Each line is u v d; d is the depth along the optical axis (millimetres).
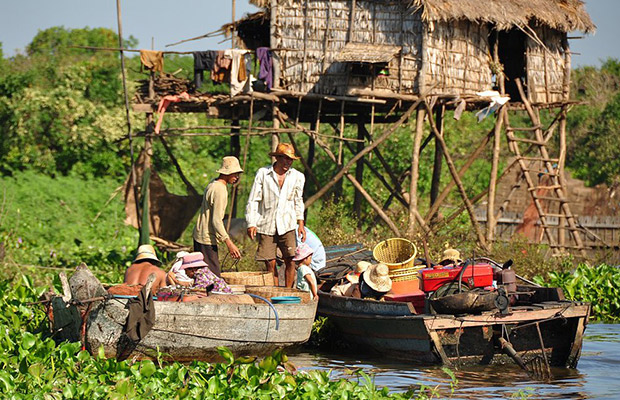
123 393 17297
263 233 28906
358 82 41719
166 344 22500
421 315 23625
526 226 58844
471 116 80188
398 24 42094
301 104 45594
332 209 41656
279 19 42062
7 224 51625
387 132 41469
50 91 71938
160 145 71875
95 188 66375
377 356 26219
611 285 36562
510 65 50188
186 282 25031
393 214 47188
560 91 47781
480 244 41031
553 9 45156
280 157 28844
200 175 72375
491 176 44000
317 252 31094
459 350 24250
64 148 70875
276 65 41781
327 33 41906
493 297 23594
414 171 41875
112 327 21656
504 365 24578
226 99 41812
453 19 41469
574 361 24500
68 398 17281
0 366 20094
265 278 28406
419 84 41906
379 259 30094
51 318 24422
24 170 70125
